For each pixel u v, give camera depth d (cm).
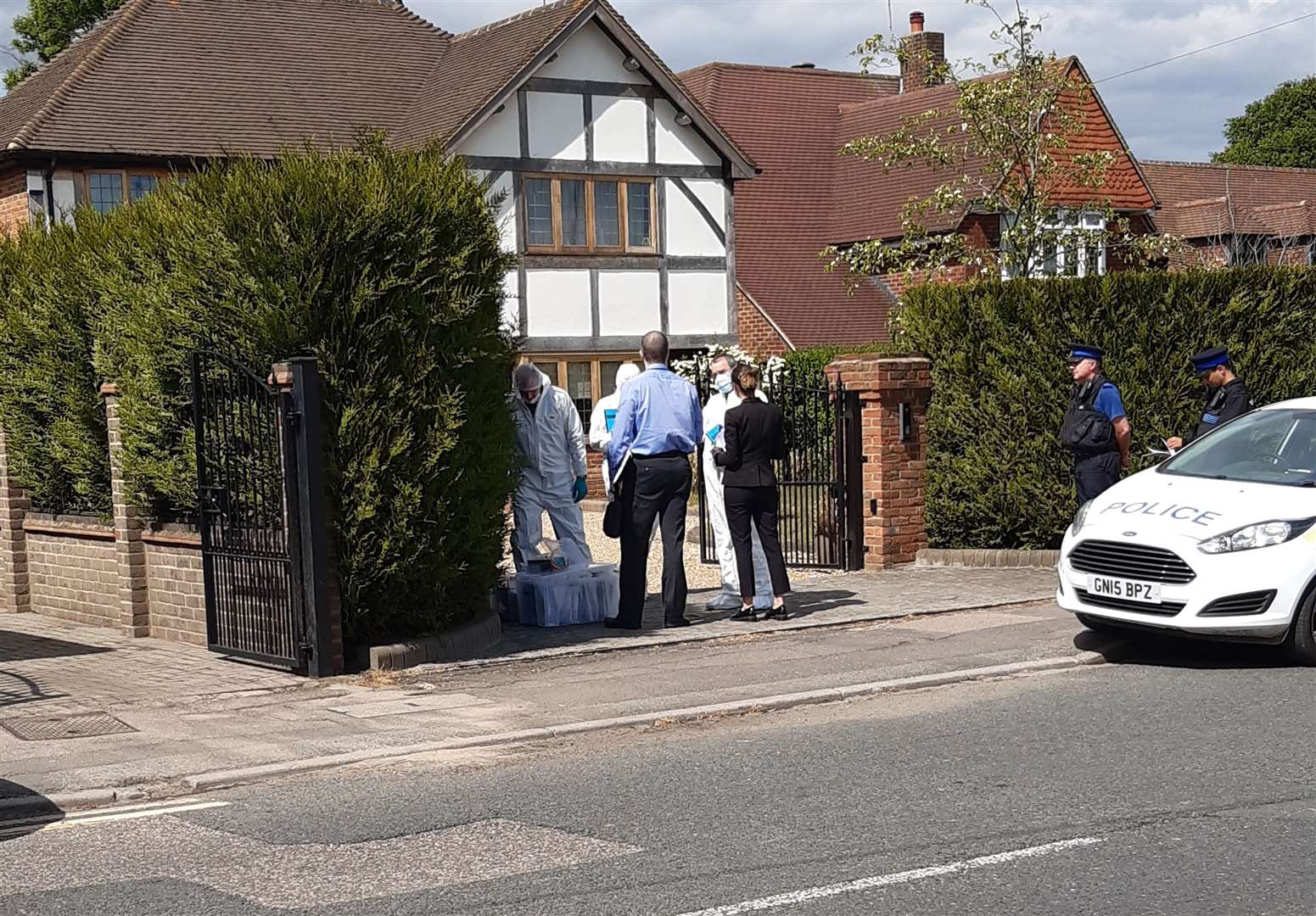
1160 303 1420
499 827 622
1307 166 6056
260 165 1024
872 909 502
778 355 2772
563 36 2544
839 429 1470
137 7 2594
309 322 977
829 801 648
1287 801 628
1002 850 566
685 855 571
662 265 2709
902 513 1481
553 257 2584
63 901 539
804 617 1191
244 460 1019
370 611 1020
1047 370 1434
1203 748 725
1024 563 1447
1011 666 963
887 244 2995
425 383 1012
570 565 1249
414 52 2802
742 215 3181
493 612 1157
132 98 2373
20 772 733
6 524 1392
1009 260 2189
